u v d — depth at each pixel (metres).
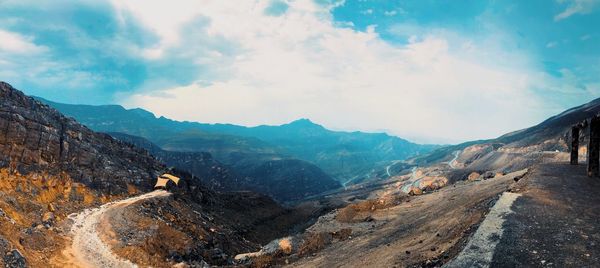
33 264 41.47
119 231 59.69
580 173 41.62
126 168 95.38
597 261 18.14
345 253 39.12
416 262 25.80
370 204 62.81
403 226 43.91
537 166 50.91
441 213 42.59
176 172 117.88
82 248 52.06
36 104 85.12
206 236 76.44
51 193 68.19
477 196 44.41
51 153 76.56
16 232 47.06
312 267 37.25
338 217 60.25
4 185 61.25
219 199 132.38
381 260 30.69
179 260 57.78
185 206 91.12
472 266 18.48
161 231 63.31
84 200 73.00
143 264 51.75
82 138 90.62
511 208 26.81
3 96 76.75
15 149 69.88
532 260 18.47
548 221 23.72
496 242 20.80
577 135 50.00
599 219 24.06
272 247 49.94
